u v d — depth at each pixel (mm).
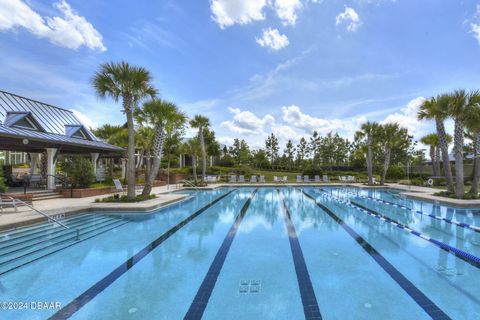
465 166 27234
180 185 22344
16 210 8875
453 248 5879
